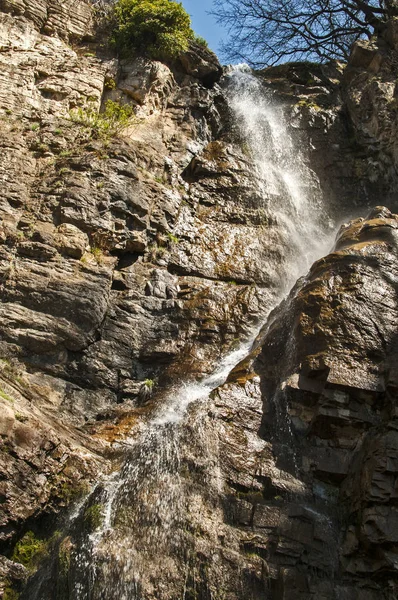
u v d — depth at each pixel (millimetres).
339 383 8383
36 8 15336
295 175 15609
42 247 10641
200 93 15914
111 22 16391
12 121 12891
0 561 7309
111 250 11578
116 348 10602
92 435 9062
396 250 9969
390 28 17594
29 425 7984
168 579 7078
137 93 15062
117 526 7598
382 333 8898
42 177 11805
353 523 7637
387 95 16141
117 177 12102
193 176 14188
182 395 9984
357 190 15484
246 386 9094
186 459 8188
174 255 12328
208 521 7555
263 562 7223
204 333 11188
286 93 17984
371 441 8031
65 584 7211
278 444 8461
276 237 13500
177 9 16250
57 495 7883
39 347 9930
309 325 9156
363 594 7156
